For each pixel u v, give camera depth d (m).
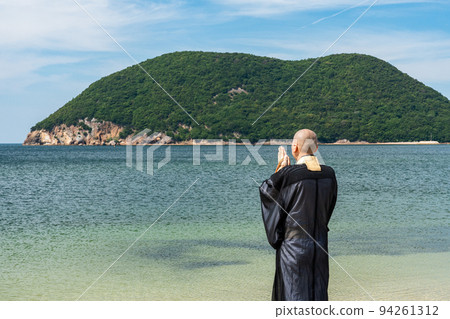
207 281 6.80
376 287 6.36
